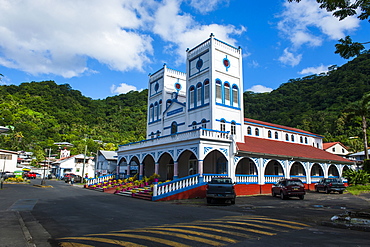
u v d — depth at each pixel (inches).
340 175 1409.9
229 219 445.7
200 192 876.6
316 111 3897.6
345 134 3085.6
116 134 4682.6
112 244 283.7
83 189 1309.1
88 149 3786.9
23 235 325.4
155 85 1464.1
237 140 1084.5
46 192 1051.3
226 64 1111.6
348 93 3821.4
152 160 1368.1
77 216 486.3
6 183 1637.6
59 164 2908.5
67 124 5270.7
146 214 512.7
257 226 381.4
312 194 1018.7
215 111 1032.2
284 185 839.7
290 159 1148.5
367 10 423.2
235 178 960.3
